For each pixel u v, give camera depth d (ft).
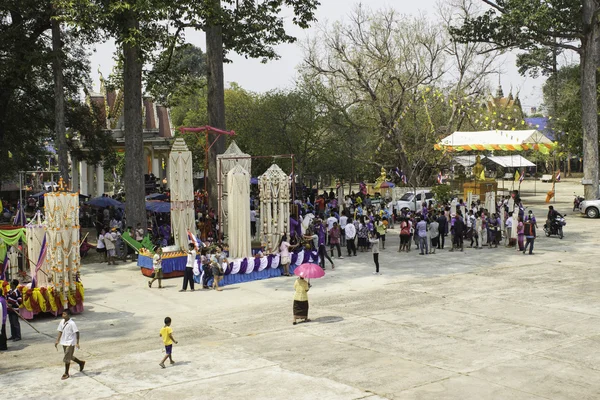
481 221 105.09
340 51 174.81
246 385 41.19
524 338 51.62
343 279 81.56
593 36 143.64
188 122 233.14
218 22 102.53
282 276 85.61
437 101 183.11
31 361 48.73
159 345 52.24
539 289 71.61
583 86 147.54
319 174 205.26
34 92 132.57
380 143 180.14
